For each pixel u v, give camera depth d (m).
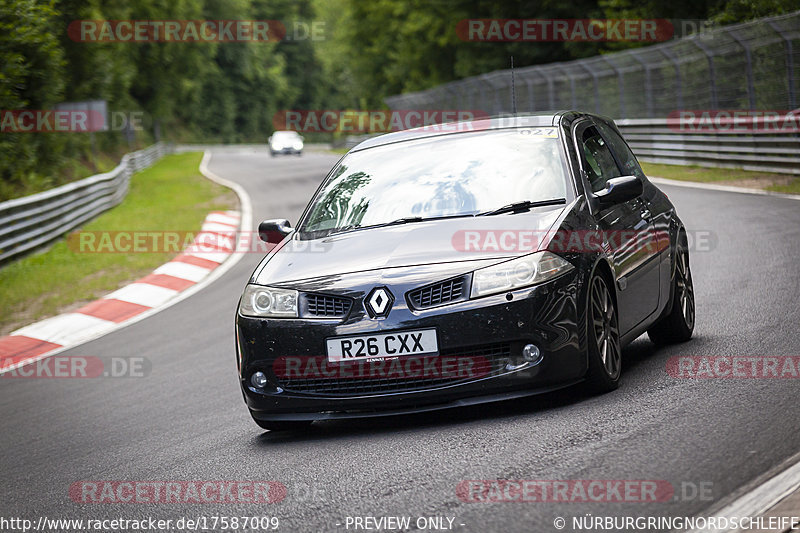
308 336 16.92
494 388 16.34
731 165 73.00
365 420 18.89
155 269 50.78
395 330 16.42
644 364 20.09
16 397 27.03
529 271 16.39
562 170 19.05
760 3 89.31
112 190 84.00
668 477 12.31
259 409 17.67
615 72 96.75
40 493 16.31
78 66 122.88
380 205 19.55
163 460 17.50
